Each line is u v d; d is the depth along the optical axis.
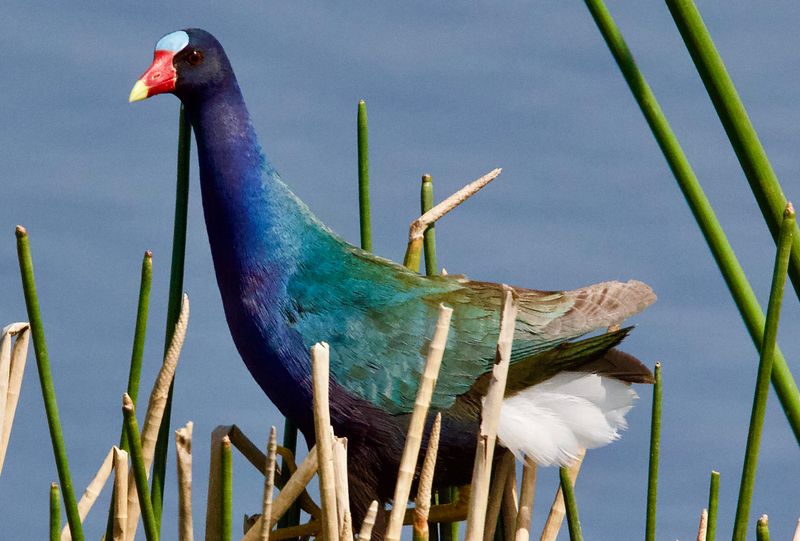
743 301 5.15
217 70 7.88
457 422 7.60
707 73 4.96
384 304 7.73
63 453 5.57
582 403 7.67
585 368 7.70
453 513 7.46
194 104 7.94
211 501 6.73
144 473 5.38
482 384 7.65
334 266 7.82
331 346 7.62
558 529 7.06
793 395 5.17
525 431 7.51
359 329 7.65
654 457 6.02
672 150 5.24
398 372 7.62
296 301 7.68
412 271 8.00
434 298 7.83
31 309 5.55
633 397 7.72
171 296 6.67
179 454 5.58
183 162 6.64
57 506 5.56
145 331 6.00
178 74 7.83
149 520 5.40
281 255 7.74
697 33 4.94
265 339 7.66
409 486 5.13
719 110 4.99
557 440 7.59
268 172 7.89
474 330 7.71
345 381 7.61
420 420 5.12
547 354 7.71
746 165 4.98
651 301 8.00
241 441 7.09
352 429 7.64
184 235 6.68
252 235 7.72
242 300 7.70
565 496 6.37
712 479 5.73
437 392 7.60
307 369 7.62
